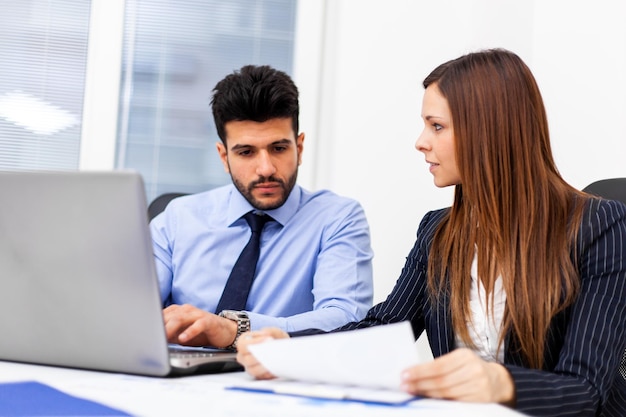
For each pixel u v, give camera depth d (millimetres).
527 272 1345
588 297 1289
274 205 1902
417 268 1577
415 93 3051
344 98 3045
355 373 940
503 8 2889
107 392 899
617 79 2672
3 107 3074
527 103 1389
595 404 1143
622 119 2658
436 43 3062
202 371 1123
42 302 1086
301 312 1934
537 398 1039
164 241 2029
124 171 980
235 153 1886
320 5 3119
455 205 1478
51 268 1060
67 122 3105
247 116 1829
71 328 1079
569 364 1205
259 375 1060
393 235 3033
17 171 1045
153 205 2199
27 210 1051
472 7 3027
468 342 1404
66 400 831
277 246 1955
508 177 1382
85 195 1009
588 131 2709
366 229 2002
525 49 2809
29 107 3088
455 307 1420
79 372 1091
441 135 1438
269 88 1829
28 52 3088
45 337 1108
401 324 928
